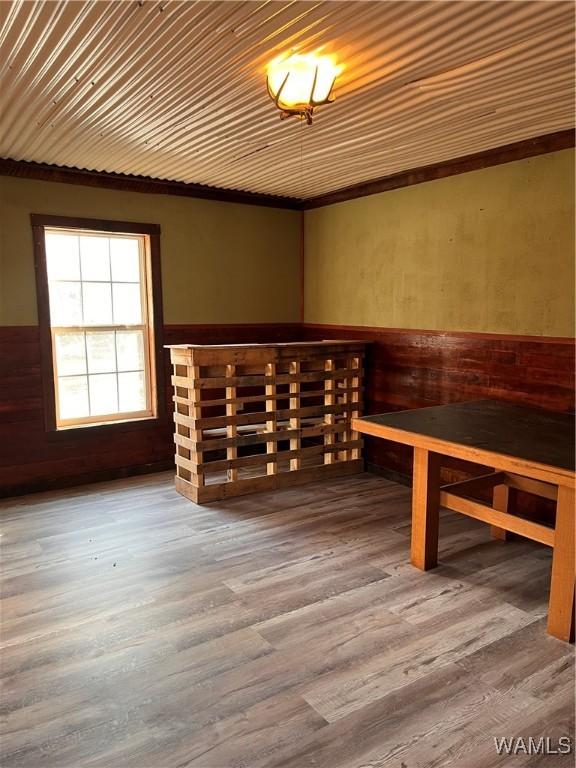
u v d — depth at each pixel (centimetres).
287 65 232
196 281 493
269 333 543
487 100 274
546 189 337
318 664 220
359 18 195
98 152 371
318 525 362
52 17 194
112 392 471
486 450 249
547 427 294
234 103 277
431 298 420
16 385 417
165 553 320
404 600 268
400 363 452
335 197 504
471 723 189
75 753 176
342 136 333
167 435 491
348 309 503
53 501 411
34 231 413
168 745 179
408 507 396
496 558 315
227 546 330
